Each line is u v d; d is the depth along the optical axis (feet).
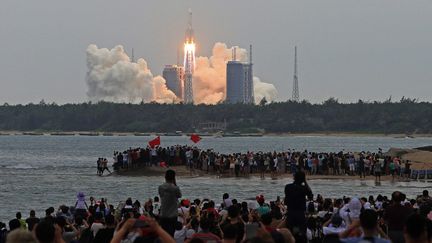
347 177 408.05
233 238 89.51
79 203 203.00
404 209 114.73
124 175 446.19
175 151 450.30
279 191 345.10
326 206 162.09
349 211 124.16
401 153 517.55
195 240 80.18
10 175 494.18
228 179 409.28
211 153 439.63
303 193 118.73
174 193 120.98
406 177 406.62
